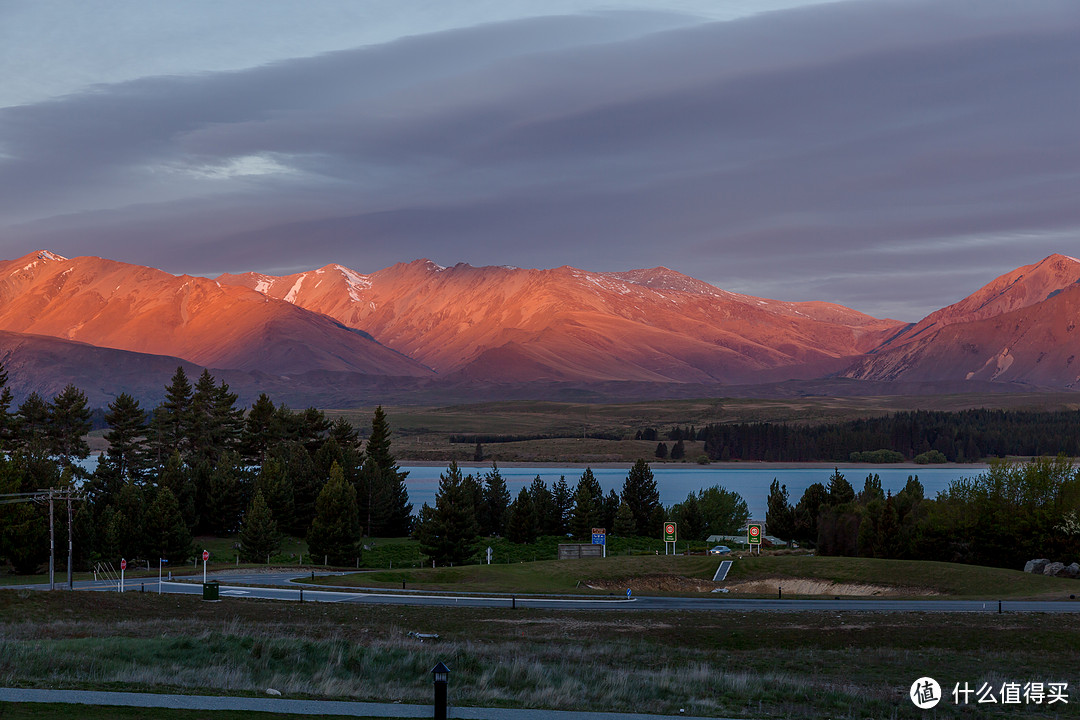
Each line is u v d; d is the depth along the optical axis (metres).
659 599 94.94
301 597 90.06
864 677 55.09
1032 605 86.56
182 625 68.56
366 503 190.25
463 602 91.19
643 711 40.25
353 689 43.56
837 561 118.75
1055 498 129.12
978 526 130.62
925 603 89.12
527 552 170.50
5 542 127.00
